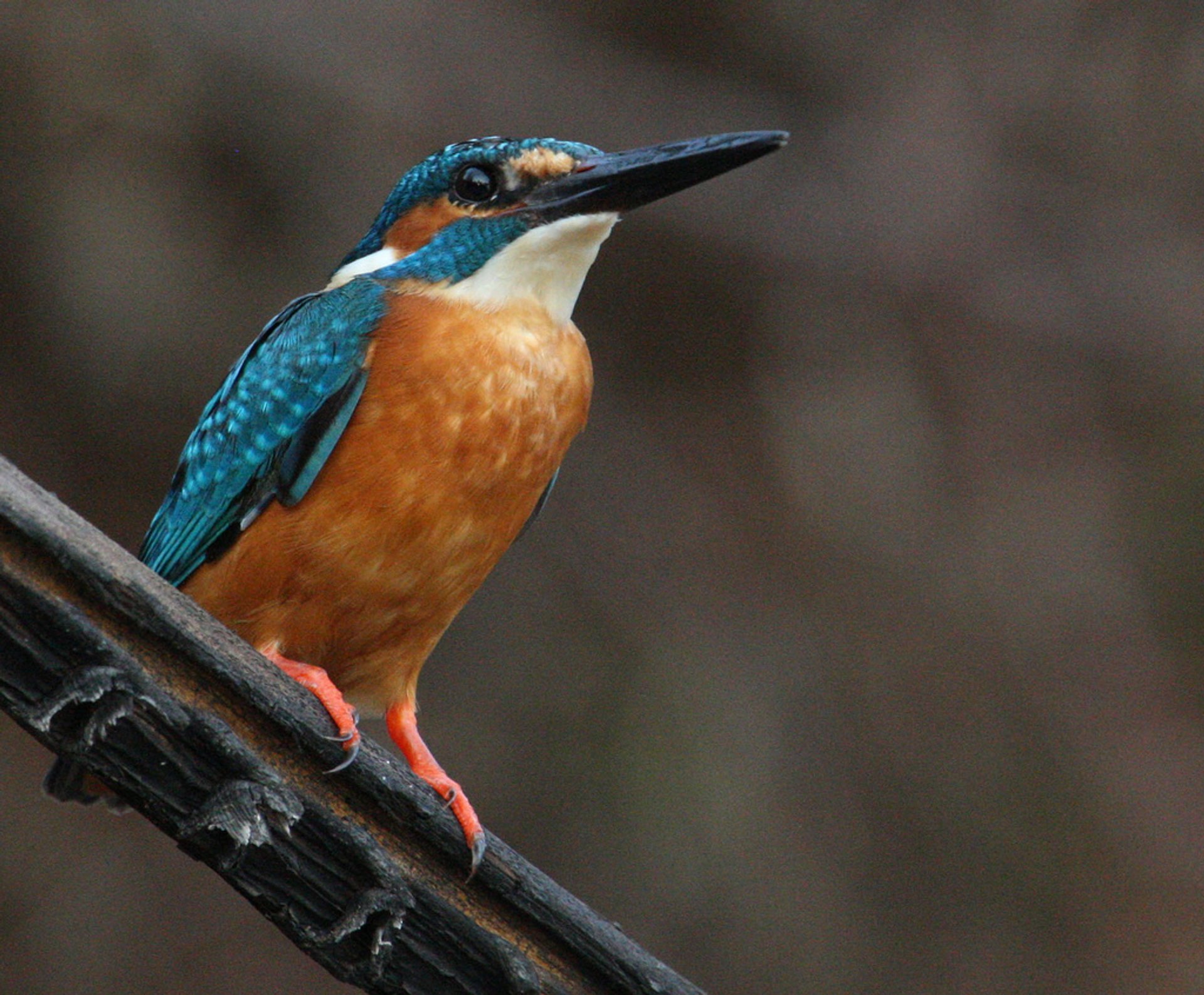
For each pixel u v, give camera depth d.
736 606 12.53
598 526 12.72
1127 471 13.30
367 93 12.27
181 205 11.64
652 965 5.07
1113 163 13.96
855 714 12.25
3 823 11.34
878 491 12.94
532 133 12.74
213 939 11.41
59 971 11.01
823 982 11.11
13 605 4.39
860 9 13.76
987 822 12.00
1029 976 11.49
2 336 11.41
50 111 11.43
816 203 13.45
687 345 13.37
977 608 12.77
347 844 4.82
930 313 13.45
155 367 11.56
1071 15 14.05
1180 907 11.74
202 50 11.87
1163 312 13.48
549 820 11.36
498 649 12.05
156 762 4.60
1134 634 12.76
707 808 11.45
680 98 13.27
